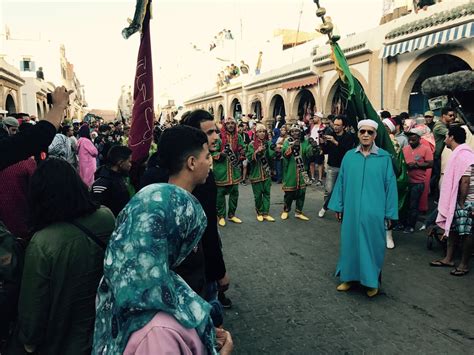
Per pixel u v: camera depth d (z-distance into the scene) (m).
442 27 9.94
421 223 6.92
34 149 2.02
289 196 7.36
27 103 25.47
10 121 5.74
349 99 5.44
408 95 11.77
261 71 23.44
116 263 1.33
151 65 3.54
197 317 1.37
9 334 2.03
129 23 3.50
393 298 4.12
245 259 5.36
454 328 3.51
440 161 7.26
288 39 24.09
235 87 25.09
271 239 6.22
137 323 1.29
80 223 1.93
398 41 11.41
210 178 2.49
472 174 4.54
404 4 12.90
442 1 10.70
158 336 1.25
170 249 1.38
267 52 22.94
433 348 3.21
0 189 3.19
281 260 5.30
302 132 8.20
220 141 6.84
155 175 2.18
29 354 1.90
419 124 7.52
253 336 3.46
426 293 4.22
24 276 1.83
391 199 4.09
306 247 5.80
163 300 1.28
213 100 30.89
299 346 3.29
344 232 4.26
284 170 7.33
